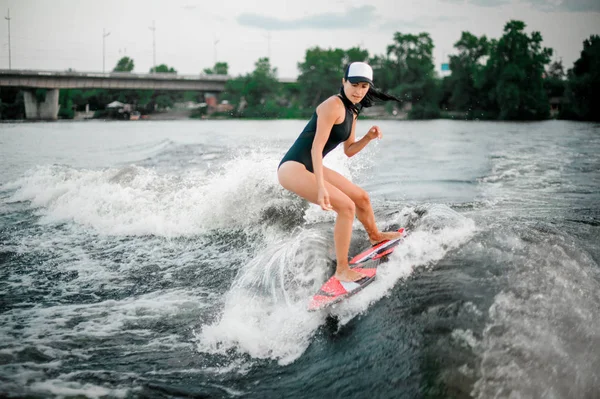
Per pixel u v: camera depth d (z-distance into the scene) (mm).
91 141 23016
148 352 3186
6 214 7000
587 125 38781
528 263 3506
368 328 3242
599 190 7363
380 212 5449
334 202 3617
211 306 3818
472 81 76438
